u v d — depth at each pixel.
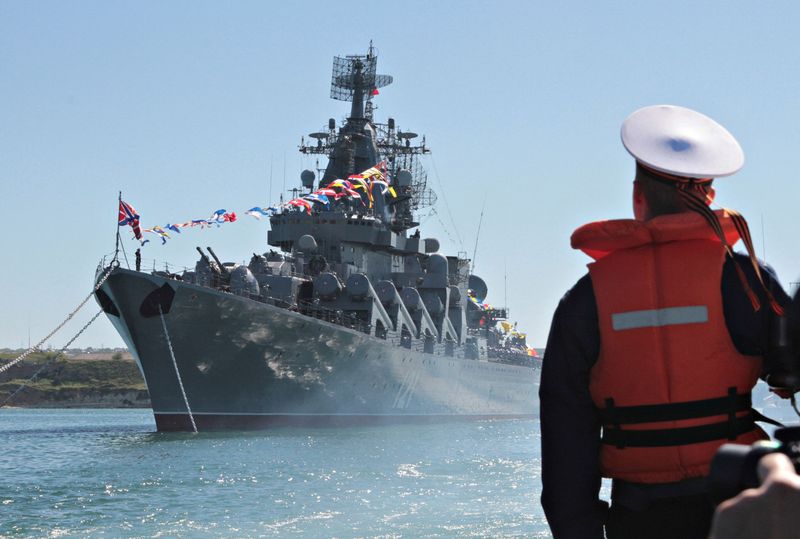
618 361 3.33
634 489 3.38
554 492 3.47
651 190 3.40
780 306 3.26
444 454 33.06
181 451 33.84
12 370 140.50
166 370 40.56
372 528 17.28
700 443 3.24
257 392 43.12
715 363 3.25
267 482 24.70
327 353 45.19
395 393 52.09
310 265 51.31
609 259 3.42
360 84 58.25
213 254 43.38
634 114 3.39
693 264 3.30
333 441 38.38
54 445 38.72
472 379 63.00
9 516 19.14
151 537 16.75
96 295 41.94
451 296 62.91
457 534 16.59
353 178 47.84
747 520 1.42
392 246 56.19
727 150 3.23
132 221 36.91
